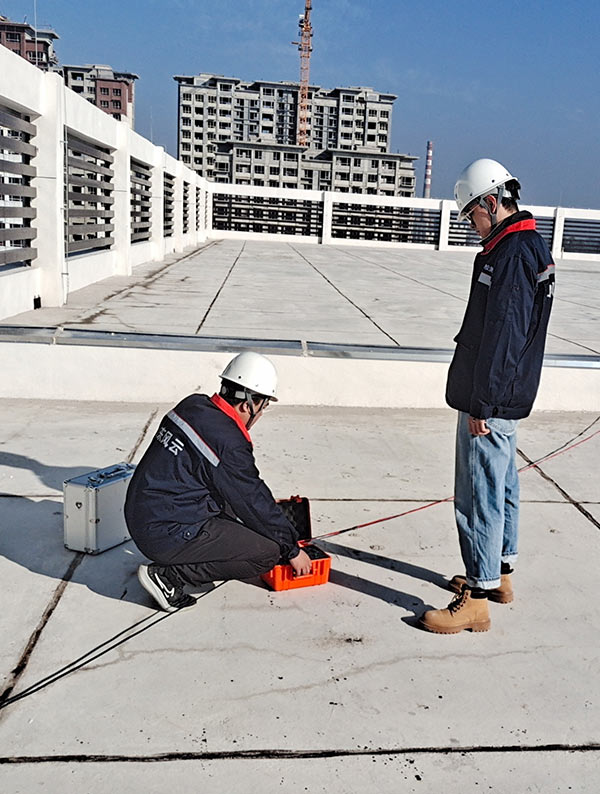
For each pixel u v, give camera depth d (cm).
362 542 371
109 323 808
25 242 903
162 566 293
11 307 820
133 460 472
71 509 341
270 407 618
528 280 260
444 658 275
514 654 280
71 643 272
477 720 240
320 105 17238
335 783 210
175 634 282
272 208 3609
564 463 507
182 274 1502
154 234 1870
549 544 376
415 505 423
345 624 295
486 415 269
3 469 447
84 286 1191
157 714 235
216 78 17025
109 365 608
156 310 938
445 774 215
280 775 212
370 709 243
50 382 609
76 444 500
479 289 280
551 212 3469
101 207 1362
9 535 360
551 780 215
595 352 774
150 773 210
